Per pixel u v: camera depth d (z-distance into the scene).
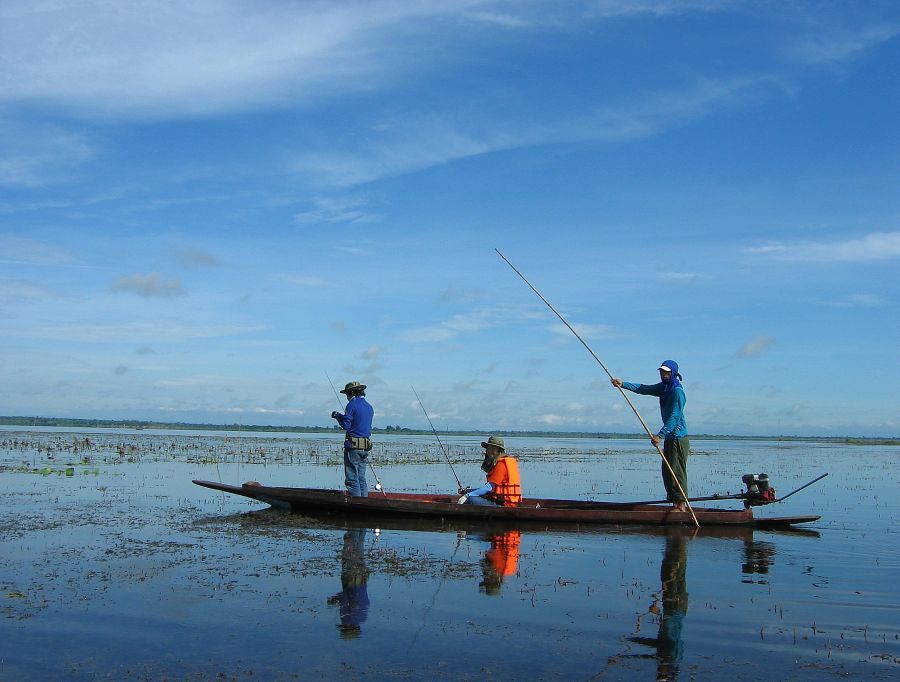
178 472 24.50
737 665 6.34
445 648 6.65
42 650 6.47
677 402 14.71
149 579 8.92
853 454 54.69
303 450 42.91
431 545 11.79
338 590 8.59
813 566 10.46
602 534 13.29
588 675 6.07
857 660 6.49
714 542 12.52
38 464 26.50
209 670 6.05
